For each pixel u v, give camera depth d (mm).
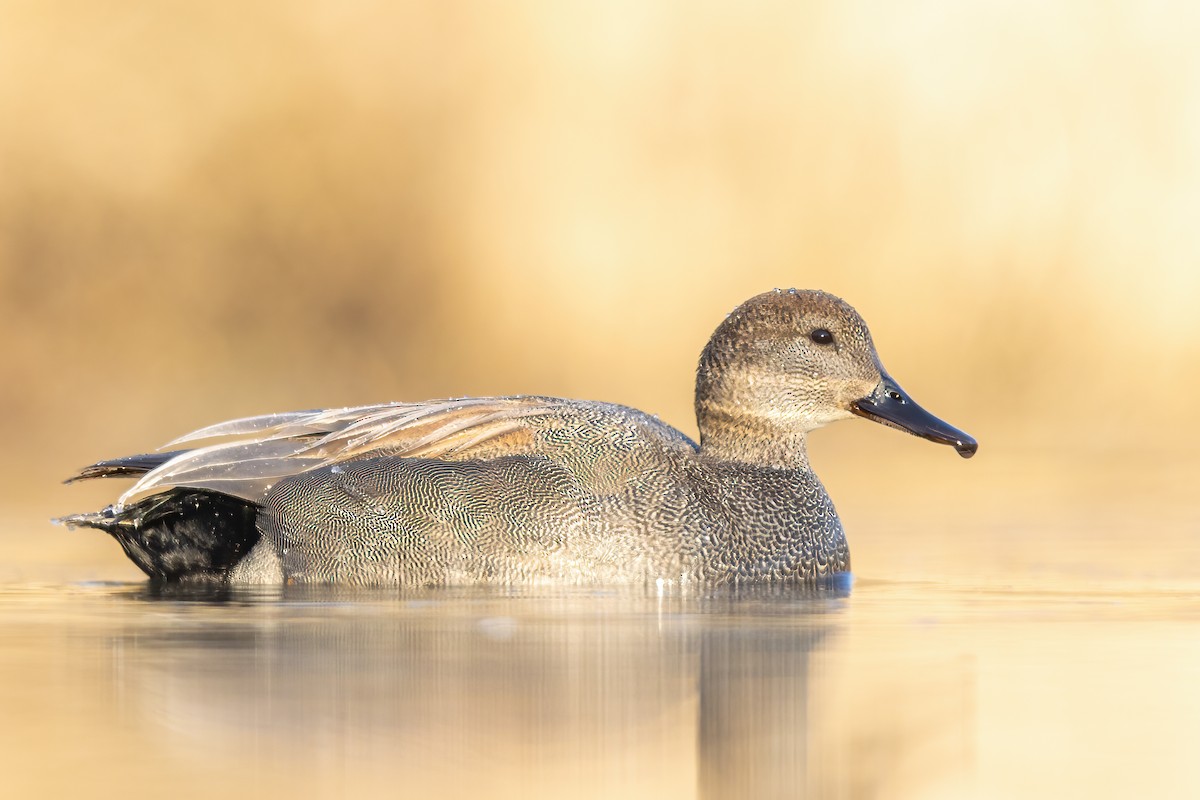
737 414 9852
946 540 11680
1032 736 5629
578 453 9328
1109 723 5805
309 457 9469
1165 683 6402
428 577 9102
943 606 8445
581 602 8477
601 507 9148
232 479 9359
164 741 5434
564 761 5223
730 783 5035
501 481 9164
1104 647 7152
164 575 9516
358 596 8719
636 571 9117
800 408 9828
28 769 5121
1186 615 8156
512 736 5500
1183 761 5359
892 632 7520
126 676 6355
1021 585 9359
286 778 5023
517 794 4887
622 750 5348
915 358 17844
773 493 9609
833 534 9711
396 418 9633
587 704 5910
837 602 8570
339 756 5262
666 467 9430
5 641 7145
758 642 7148
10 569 10125
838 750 5398
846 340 9883
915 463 16906
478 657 6734
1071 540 11617
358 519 9180
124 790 4910
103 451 16312
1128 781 5148
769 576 9391
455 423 9461
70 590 9086
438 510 9125
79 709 5844
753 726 5645
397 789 4922
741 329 9906
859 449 18000
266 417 9977
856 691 6191
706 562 9211
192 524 9430
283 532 9297
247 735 5504
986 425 17797
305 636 7234
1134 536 11875
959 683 6359
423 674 6375
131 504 9461
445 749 5340
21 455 16156
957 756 5387
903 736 5594
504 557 9086
